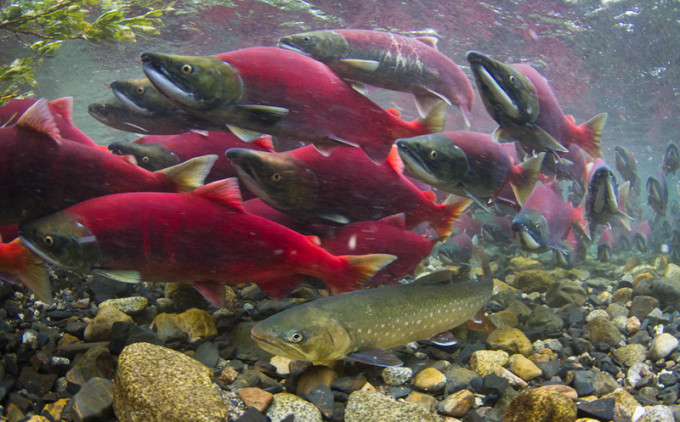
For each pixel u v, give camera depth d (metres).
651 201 2.55
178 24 3.32
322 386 0.94
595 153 1.34
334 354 0.94
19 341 0.96
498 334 1.17
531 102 1.17
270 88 1.02
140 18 1.16
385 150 1.16
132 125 1.35
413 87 1.27
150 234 0.93
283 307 1.21
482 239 2.10
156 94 1.24
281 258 1.01
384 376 1.01
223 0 3.02
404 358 1.10
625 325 1.34
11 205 0.98
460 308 1.13
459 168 1.20
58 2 1.13
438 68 1.28
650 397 1.01
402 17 3.28
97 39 1.15
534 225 1.50
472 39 3.62
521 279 1.64
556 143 1.20
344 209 1.21
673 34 3.60
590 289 1.70
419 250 1.24
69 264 0.91
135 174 1.03
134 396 0.78
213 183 0.96
